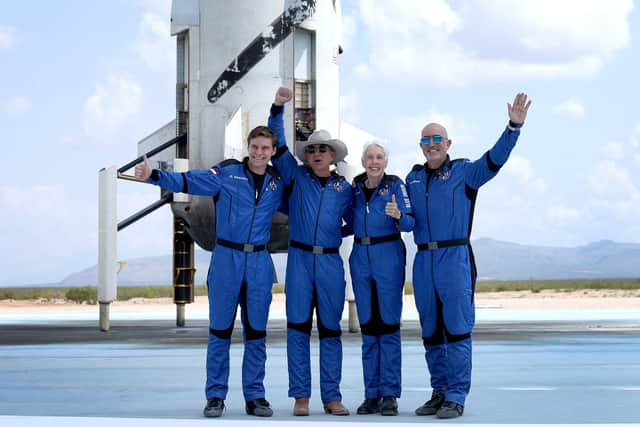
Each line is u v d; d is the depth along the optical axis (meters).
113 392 11.85
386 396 10.09
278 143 10.59
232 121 23.59
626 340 21.59
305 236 10.34
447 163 10.26
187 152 25.02
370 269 10.27
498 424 8.81
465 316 9.96
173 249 28.69
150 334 24.86
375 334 10.25
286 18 24.19
